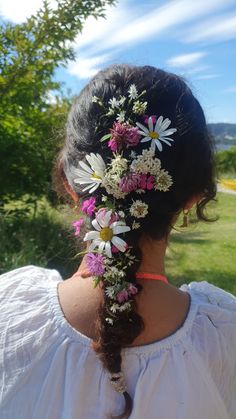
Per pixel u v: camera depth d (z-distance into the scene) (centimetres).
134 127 87
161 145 85
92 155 87
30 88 568
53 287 97
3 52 544
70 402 85
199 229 811
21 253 460
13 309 94
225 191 1161
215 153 100
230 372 94
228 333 94
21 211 578
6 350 90
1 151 557
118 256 86
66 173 98
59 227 559
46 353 88
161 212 89
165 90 92
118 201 87
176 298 94
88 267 86
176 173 89
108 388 86
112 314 85
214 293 103
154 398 86
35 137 581
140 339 88
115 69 98
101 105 91
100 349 85
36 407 86
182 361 88
